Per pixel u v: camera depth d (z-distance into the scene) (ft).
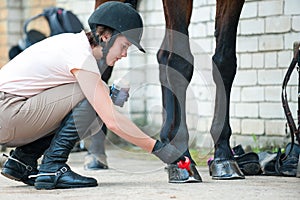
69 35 23.97
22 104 23.36
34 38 39.34
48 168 23.84
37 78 23.45
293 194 22.39
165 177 26.91
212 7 38.04
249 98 36.55
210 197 21.81
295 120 34.35
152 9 41.50
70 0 46.03
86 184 24.13
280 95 35.14
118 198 21.77
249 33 36.45
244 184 24.62
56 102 23.30
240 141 36.94
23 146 24.62
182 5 25.12
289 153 27.81
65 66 23.27
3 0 52.08
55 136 23.90
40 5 50.52
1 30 52.65
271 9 35.50
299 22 34.40
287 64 34.88
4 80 23.61
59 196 22.35
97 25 23.34
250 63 36.47
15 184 25.80
